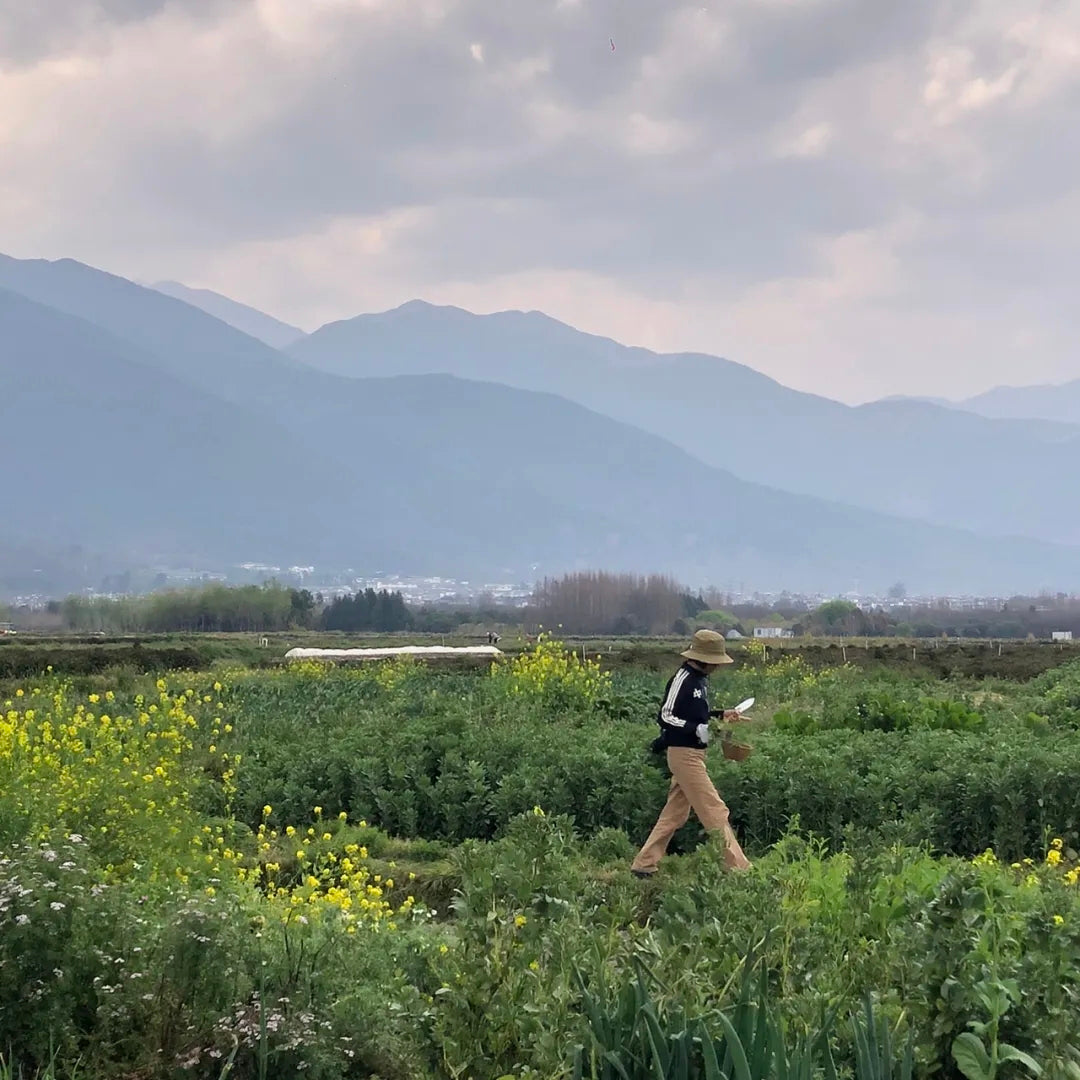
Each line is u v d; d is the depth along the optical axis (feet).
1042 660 132.36
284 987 20.30
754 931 21.57
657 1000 19.24
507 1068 19.39
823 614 412.98
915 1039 19.42
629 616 469.16
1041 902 23.81
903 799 42.75
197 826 37.24
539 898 22.22
